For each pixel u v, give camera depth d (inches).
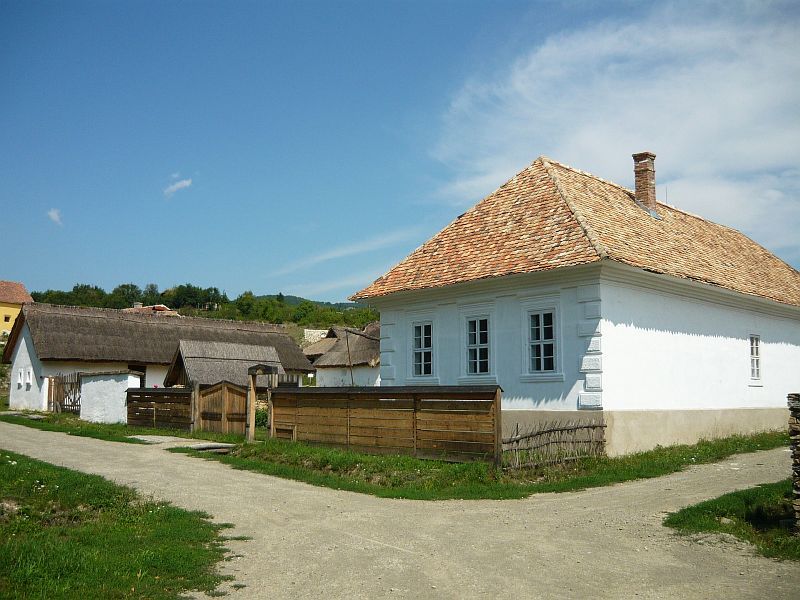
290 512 444.5
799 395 367.9
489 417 573.9
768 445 774.5
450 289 798.5
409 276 847.7
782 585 291.1
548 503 475.2
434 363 821.2
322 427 729.0
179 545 349.4
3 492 448.8
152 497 473.4
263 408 1147.3
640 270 691.4
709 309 842.8
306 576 304.0
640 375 716.0
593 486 538.9
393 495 506.0
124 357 1478.8
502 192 899.4
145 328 1576.0
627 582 294.5
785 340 1014.4
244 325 1745.8
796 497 366.3
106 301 4950.8
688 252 856.3
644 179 931.3
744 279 911.7
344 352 1950.1
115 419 1066.7
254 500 481.1
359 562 326.0
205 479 562.6
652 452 689.0
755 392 920.3
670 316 771.4
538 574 305.4
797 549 340.5
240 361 1218.0
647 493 500.4
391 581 295.9
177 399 944.9
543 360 716.7
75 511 419.8
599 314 672.4
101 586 274.4
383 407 665.6
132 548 337.7
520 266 716.7
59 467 567.8
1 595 251.9
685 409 775.7
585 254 671.1
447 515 436.8
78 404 1186.6
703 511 412.8
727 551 344.8
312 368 1716.3
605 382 669.3
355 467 601.3
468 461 587.5
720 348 854.5
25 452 686.5
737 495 441.1
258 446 718.5
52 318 1467.8
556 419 690.2
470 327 794.2
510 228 808.9
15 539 334.6
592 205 810.8
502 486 523.2
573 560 328.5
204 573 305.7
